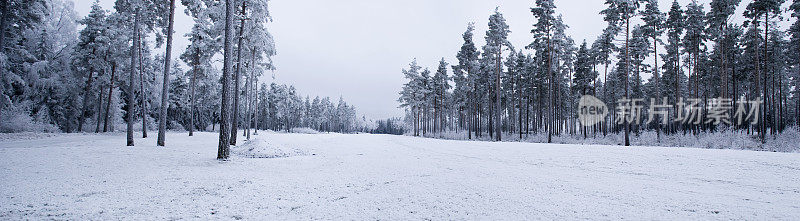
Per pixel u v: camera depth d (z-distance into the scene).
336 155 14.70
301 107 99.56
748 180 7.85
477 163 11.48
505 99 49.19
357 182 7.45
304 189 6.57
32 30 27.88
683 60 35.12
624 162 11.26
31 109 29.75
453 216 4.57
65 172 8.14
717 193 6.36
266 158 13.18
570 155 13.55
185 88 53.03
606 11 25.50
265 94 79.31
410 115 92.75
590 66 39.59
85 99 31.59
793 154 12.74
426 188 6.73
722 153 13.05
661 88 41.78
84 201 5.25
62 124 33.25
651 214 4.70
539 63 35.06
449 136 44.22
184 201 5.38
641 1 24.86
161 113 17.45
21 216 4.31
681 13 30.62
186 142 20.88
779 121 36.69
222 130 12.19
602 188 6.81
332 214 4.67
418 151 16.84
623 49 29.12
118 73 32.94
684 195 6.13
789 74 37.50
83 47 30.94
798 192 6.50
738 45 32.12
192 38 32.56
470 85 41.97
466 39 40.69
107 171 8.46
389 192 6.30
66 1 33.16
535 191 6.44
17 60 27.27
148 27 21.61
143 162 10.46
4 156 11.12
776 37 31.61
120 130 39.03
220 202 5.34
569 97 46.41
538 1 30.84
